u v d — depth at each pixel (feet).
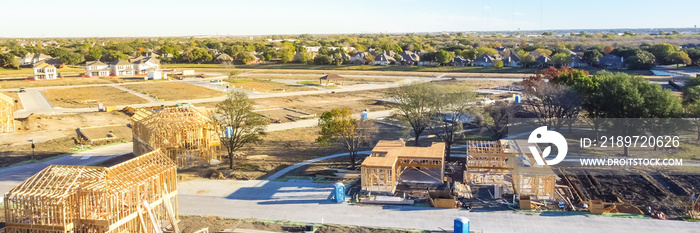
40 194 110.22
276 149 229.04
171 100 396.37
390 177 164.96
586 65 613.11
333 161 205.57
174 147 195.31
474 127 264.31
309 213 144.77
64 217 108.37
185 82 532.73
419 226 133.08
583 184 164.86
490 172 180.75
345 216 141.69
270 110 343.46
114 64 606.14
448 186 167.63
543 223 133.28
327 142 204.44
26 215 112.06
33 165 201.16
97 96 417.90
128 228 119.85
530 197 152.05
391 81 533.55
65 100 391.86
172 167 134.41
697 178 166.40
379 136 251.80
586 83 234.99
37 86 483.10
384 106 359.05
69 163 204.64
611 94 206.69
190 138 199.41
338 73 634.43
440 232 128.16
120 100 395.34
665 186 161.27
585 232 126.62
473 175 177.06
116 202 112.98
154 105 369.09
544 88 241.35
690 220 132.87
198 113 207.82
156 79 560.20
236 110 203.82
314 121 302.66
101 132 270.46
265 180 179.11
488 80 507.30
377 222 136.56
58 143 243.40
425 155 174.19
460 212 143.13
